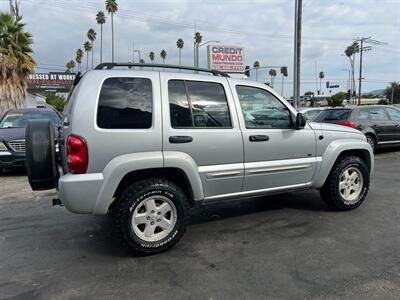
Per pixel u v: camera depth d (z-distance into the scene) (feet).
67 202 11.66
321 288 10.32
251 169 14.42
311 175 16.22
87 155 11.64
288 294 10.04
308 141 15.93
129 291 10.43
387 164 31.32
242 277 11.07
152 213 12.73
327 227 15.21
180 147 12.88
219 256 12.62
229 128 13.99
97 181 11.73
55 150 13.83
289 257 12.37
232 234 14.69
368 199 19.45
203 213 17.54
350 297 9.83
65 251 13.42
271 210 17.78
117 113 12.09
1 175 29.50
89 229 15.79
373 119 36.32
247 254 12.72
